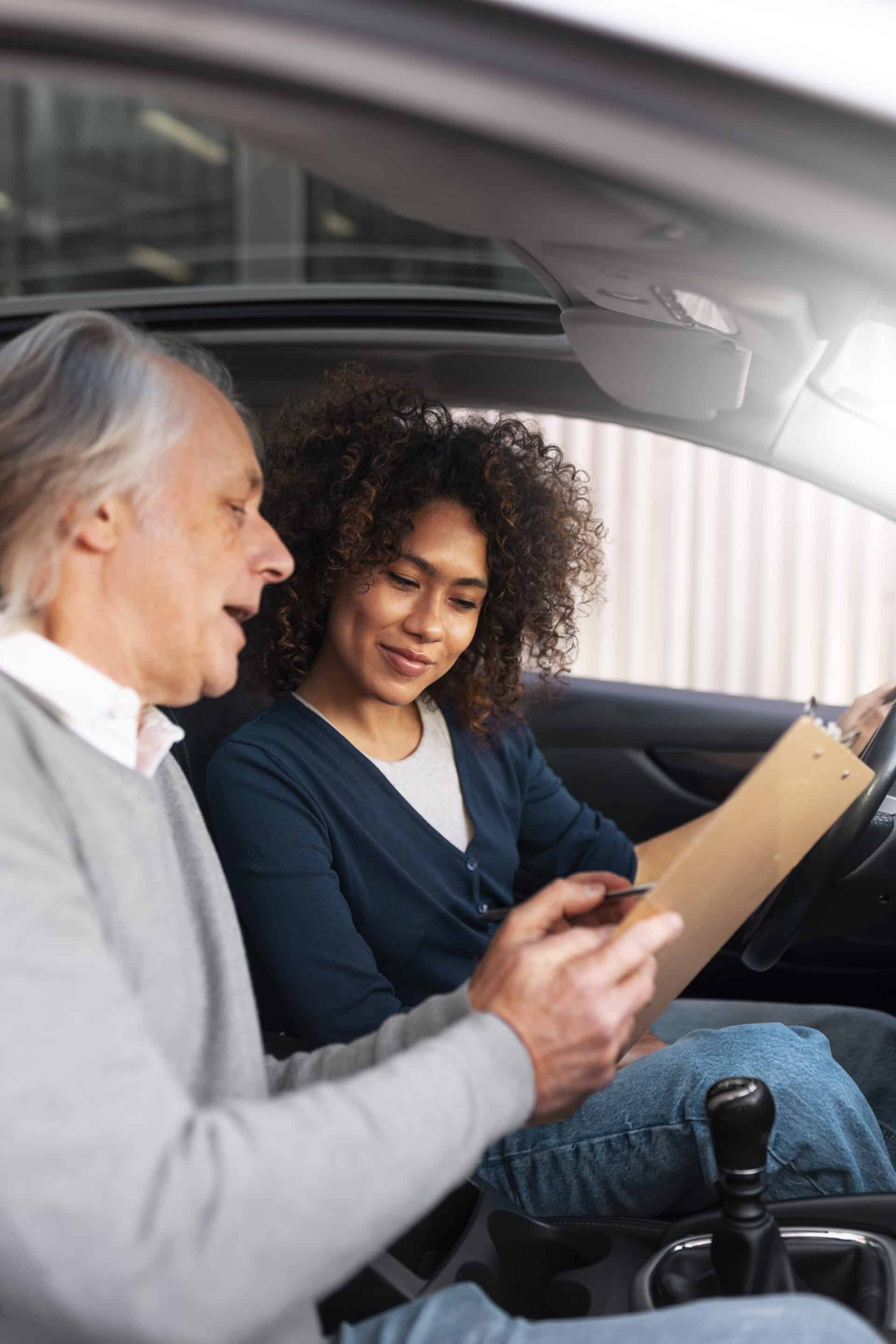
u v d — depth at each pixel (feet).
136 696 3.05
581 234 2.97
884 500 5.76
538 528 5.33
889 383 5.09
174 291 6.81
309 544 5.01
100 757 2.97
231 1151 2.39
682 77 2.27
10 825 2.56
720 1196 3.53
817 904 5.21
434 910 4.95
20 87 27.99
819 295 3.09
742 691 14.90
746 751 8.17
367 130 2.45
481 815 5.37
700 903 3.30
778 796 3.13
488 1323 2.96
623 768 8.20
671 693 8.27
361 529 4.72
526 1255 3.98
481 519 4.89
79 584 3.03
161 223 28.25
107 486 2.95
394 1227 2.55
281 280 27.81
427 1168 2.59
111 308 6.78
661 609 14.67
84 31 2.26
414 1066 2.72
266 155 2.92
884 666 14.67
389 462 4.79
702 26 2.26
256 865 4.68
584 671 14.89
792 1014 5.80
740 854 3.24
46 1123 2.24
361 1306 3.61
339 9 2.25
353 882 4.85
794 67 2.26
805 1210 3.90
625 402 5.47
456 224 3.13
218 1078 3.10
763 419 5.71
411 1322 3.04
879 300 3.00
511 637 5.44
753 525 14.47
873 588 14.52
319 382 6.35
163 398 3.06
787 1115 4.12
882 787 4.53
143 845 3.02
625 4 2.26
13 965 2.35
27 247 28.99
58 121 28.22
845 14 2.30
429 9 2.26
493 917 4.85
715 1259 3.47
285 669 5.27
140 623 3.10
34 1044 2.29
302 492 4.92
